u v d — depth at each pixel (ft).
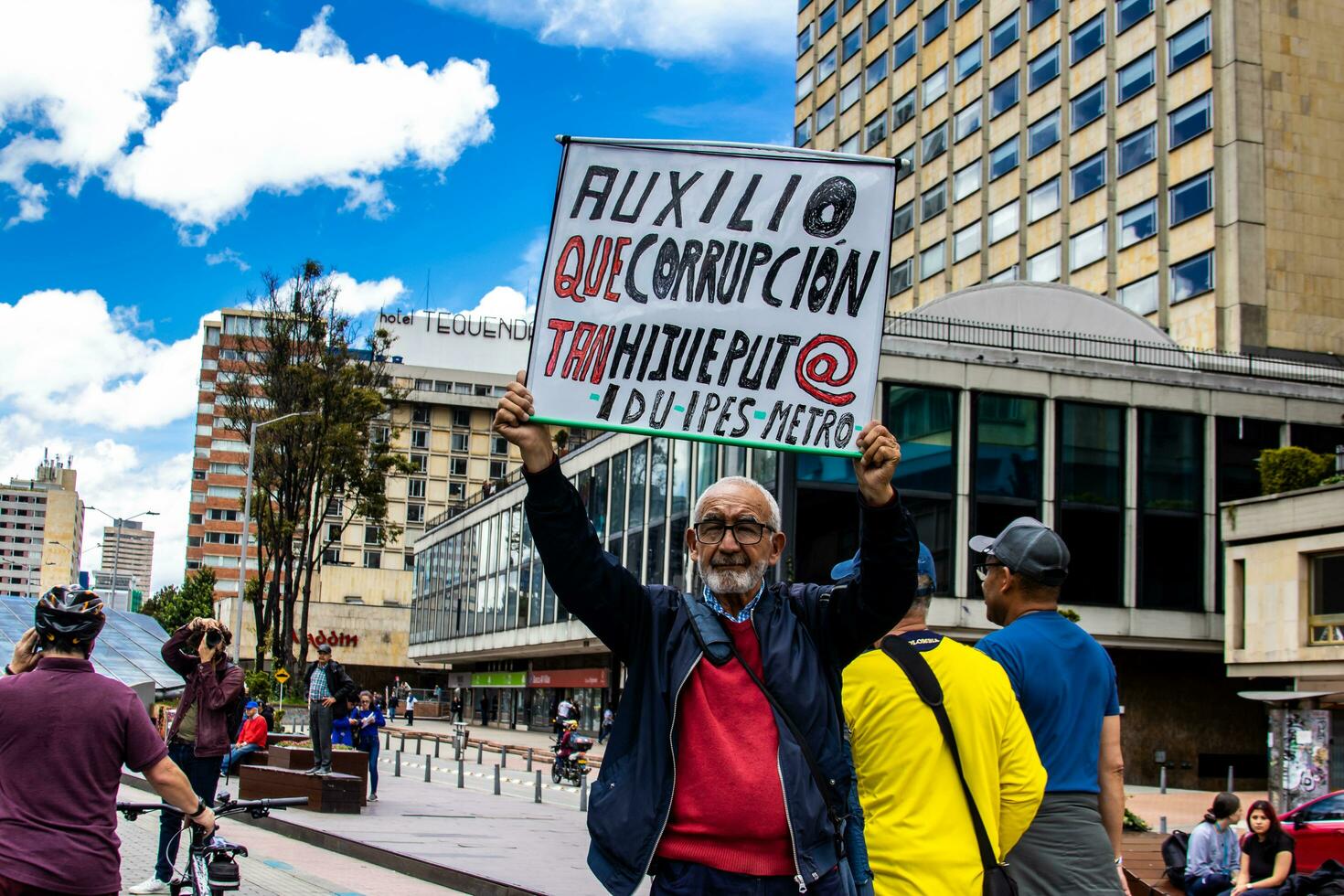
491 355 386.93
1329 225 159.33
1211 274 157.69
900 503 12.22
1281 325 155.43
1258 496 111.45
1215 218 158.10
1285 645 94.27
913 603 14.17
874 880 12.19
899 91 223.30
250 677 149.28
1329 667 90.17
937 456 112.68
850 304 13.99
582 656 182.91
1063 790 15.23
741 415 13.91
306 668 185.78
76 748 13.56
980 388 114.32
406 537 372.17
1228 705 119.44
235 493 455.63
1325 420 122.01
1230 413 119.96
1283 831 34.09
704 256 14.03
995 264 194.08
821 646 12.49
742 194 14.06
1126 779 115.44
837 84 243.19
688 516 135.23
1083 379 116.88
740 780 11.39
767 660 11.98
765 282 14.01
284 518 185.88
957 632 110.22
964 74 205.46
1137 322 131.64
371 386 194.39
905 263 217.36
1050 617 16.05
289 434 181.88
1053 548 16.20
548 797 81.20
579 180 14.05
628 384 13.89
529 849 46.14
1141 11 172.35
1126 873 38.83
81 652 14.11
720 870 11.34
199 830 15.17
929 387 113.39
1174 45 167.12
